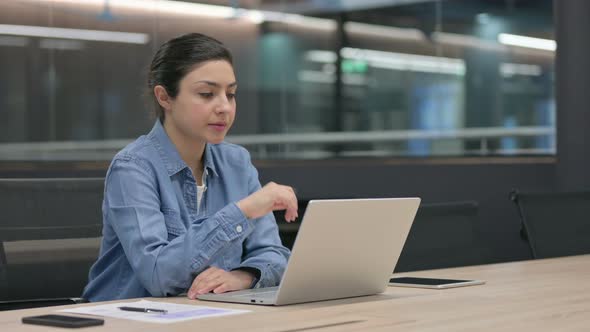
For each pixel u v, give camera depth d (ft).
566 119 16.63
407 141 25.95
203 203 6.73
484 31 24.23
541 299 5.45
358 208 5.30
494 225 18.83
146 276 5.90
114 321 4.54
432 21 25.40
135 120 26.40
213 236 5.85
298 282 5.20
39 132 25.63
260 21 28.55
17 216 6.95
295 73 28.76
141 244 6.02
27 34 25.17
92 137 26.22
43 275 6.98
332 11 28.12
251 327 4.32
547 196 9.85
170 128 6.63
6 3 24.81
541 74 22.79
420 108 25.62
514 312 4.86
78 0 25.73
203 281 5.83
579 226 9.93
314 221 5.03
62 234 7.11
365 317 4.68
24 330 4.30
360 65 27.58
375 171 19.92
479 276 6.88
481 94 24.06
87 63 26.04
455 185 19.26
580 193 10.14
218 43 6.56
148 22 26.68
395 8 26.55
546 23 22.71
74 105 25.90
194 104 6.39
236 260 6.70
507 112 23.35
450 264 8.43
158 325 4.39
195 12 27.45
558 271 7.25
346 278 5.51
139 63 26.48
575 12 16.34
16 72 25.18
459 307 5.08
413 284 6.23
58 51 25.64
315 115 28.30
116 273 6.48
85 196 7.27
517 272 7.18
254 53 28.53
